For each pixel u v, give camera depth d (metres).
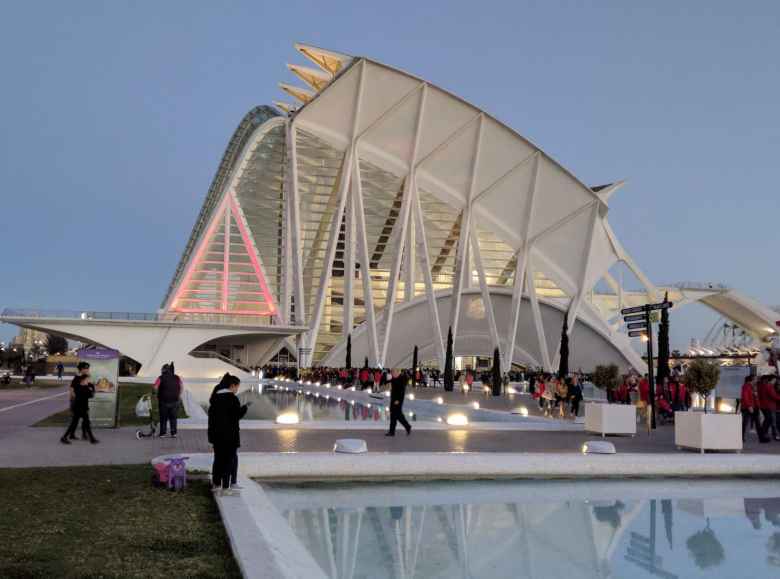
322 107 63.81
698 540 8.18
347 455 11.81
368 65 61.69
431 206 74.25
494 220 70.31
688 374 25.72
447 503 10.07
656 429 20.27
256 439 15.40
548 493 11.01
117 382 17.78
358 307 74.69
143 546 6.31
